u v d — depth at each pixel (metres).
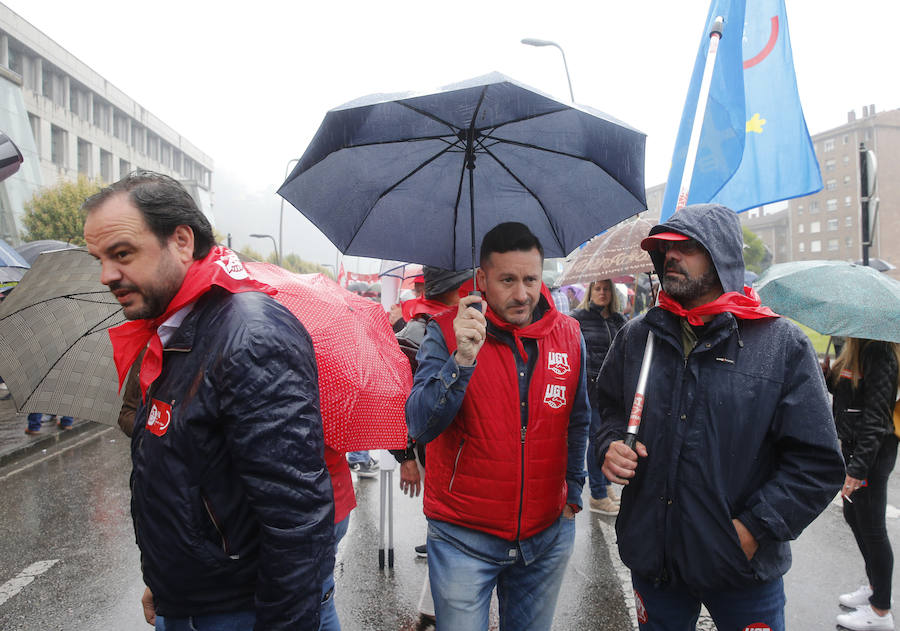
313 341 1.74
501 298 2.00
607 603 3.51
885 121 64.75
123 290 1.35
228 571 1.35
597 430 2.13
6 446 7.59
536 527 2.07
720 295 1.88
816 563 4.07
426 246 2.46
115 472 6.73
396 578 3.89
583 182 2.25
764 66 4.02
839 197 69.88
